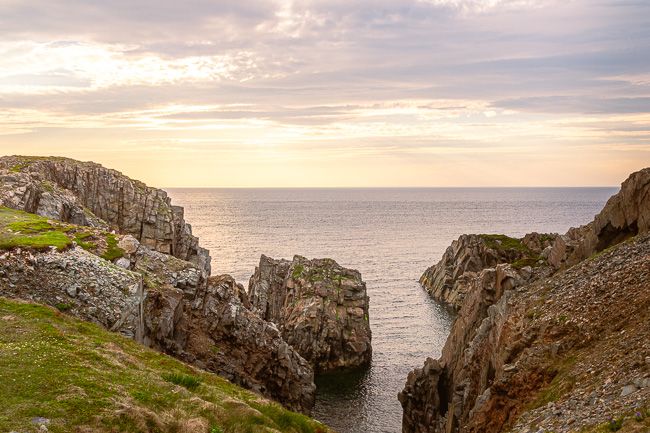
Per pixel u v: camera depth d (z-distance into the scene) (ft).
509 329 144.15
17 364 88.12
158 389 93.97
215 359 190.39
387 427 223.10
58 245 162.61
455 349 200.85
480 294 193.77
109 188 307.17
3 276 144.05
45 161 303.48
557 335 125.29
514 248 404.16
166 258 203.92
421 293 481.87
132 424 75.66
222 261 604.08
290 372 217.56
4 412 70.59
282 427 101.40
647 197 152.56
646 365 86.43
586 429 74.28
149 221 303.07
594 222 169.99
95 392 82.94
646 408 69.97
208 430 82.84
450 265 467.11
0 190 233.55
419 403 207.51
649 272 121.70
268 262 378.32
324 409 241.55
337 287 327.67
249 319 210.59
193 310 195.62
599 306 123.65
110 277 156.35
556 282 152.66
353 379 279.69
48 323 117.19
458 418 164.66
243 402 102.06
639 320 108.27
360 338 302.66
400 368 294.46
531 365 121.19
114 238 196.24
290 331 305.12
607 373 94.58
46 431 67.31
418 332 359.46
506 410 120.47
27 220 197.26
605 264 142.61
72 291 145.89
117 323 143.64
